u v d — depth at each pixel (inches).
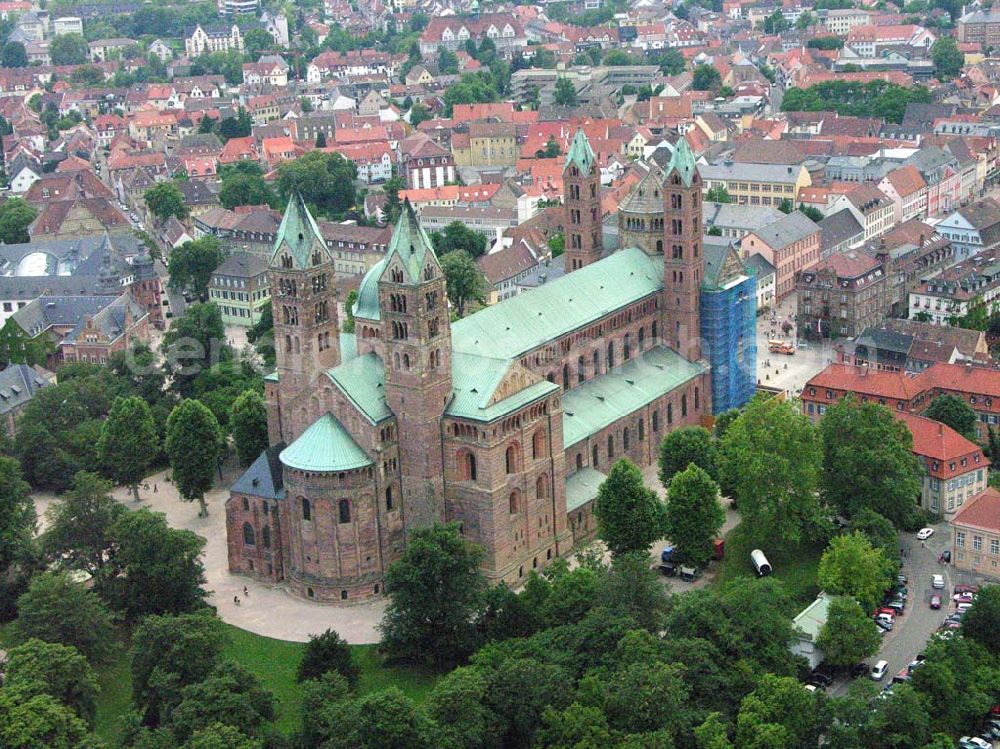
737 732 6427.2
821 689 6796.3
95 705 7199.8
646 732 6289.4
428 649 7652.6
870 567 7819.9
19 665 6870.1
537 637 7234.3
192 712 6437.0
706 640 6948.8
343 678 7022.6
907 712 6466.5
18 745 6240.2
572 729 6338.6
